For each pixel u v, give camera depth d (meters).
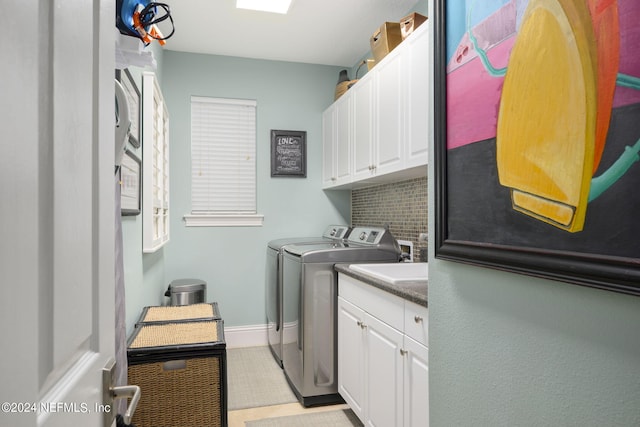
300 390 2.48
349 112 3.04
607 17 0.67
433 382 1.21
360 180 2.86
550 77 0.78
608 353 0.69
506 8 0.90
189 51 3.43
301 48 3.36
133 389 0.68
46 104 0.44
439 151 1.16
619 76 0.65
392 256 2.64
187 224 3.42
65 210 0.49
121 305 1.14
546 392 0.81
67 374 0.51
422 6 2.57
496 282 0.95
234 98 3.54
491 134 0.95
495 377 0.95
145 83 2.13
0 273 0.35
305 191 3.71
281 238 3.63
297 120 3.69
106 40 0.67
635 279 0.62
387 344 1.77
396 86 2.29
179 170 3.41
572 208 0.74
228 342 3.49
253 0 2.57
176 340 1.67
